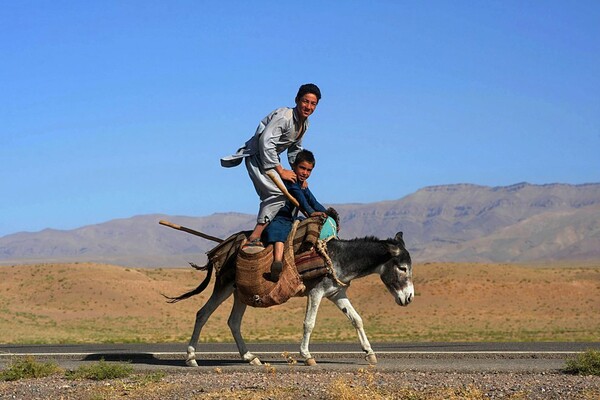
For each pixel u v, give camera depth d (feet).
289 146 46.14
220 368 44.39
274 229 45.01
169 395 36.17
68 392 37.86
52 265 275.59
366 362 47.24
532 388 35.37
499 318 226.17
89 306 230.68
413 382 37.70
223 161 45.80
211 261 47.19
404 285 46.44
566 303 256.93
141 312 229.86
